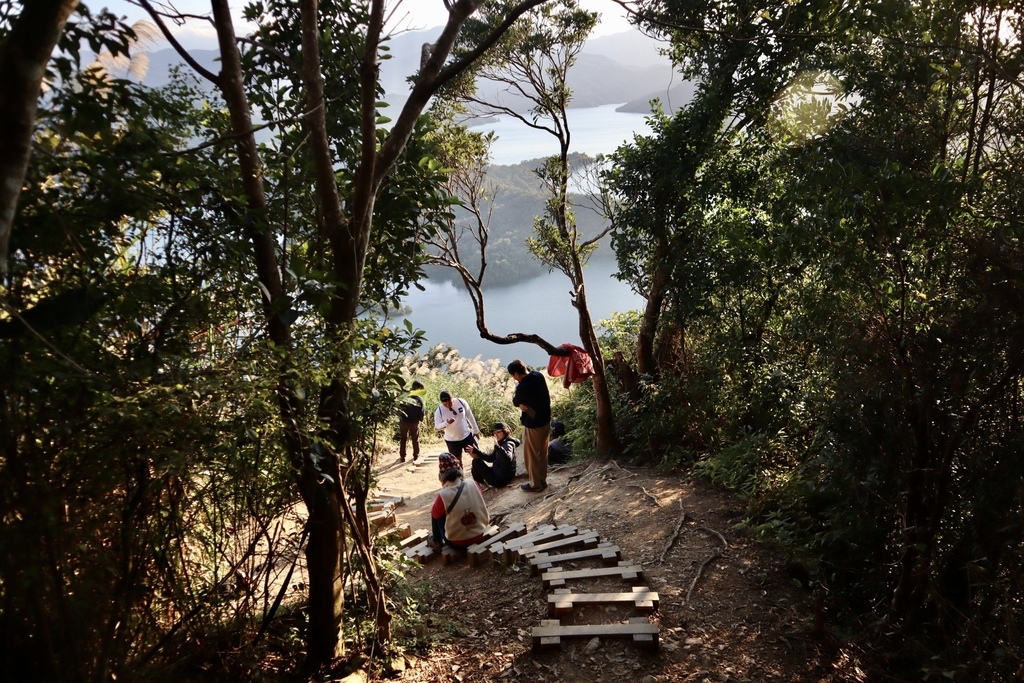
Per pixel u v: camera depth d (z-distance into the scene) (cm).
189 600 379
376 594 470
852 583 520
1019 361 363
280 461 374
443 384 1594
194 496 354
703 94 815
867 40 586
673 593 541
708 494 734
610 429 958
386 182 478
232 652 410
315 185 441
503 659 472
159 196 303
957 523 438
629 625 484
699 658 457
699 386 873
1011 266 360
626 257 927
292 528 453
